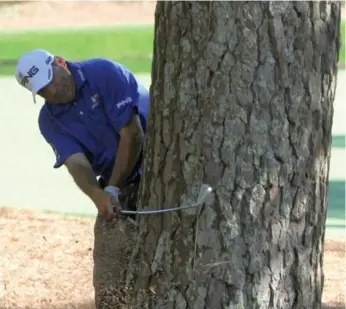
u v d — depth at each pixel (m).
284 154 7.14
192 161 7.21
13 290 12.44
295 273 7.43
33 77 8.20
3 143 23.50
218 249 7.25
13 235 15.13
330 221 15.97
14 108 27.88
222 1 6.91
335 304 11.43
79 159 8.47
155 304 7.60
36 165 21.20
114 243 8.41
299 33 7.04
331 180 18.64
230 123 7.05
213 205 7.20
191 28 7.06
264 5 6.90
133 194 8.59
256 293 7.29
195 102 7.13
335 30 7.41
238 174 7.12
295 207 7.31
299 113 7.15
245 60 6.95
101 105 8.43
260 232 7.21
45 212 16.84
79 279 12.92
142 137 8.47
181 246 7.39
